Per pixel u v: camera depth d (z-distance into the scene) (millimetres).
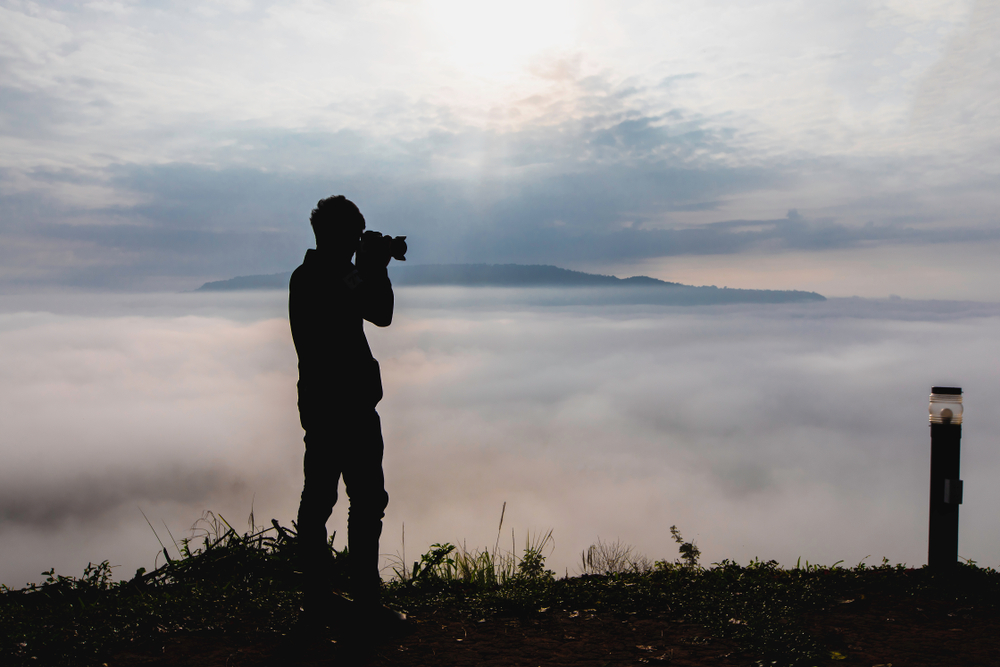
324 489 3156
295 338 3197
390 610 3264
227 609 3598
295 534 4488
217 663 2887
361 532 3172
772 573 4621
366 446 3158
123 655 2984
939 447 4422
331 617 3156
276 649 3053
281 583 4141
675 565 4703
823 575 4520
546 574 4590
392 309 3182
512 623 3488
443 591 4246
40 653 2941
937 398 4457
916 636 3268
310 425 3133
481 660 2938
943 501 4398
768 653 2992
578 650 3082
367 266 3100
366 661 2908
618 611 3664
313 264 3164
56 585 4145
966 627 3395
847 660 2945
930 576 4270
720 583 4242
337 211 3176
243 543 4512
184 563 4406
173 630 3277
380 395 3248
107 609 3609
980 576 4262
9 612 3580
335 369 3098
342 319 3113
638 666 2881
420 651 3049
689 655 3021
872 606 3758
